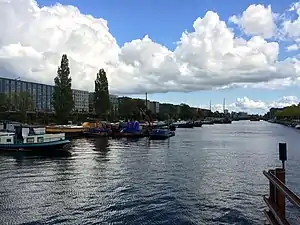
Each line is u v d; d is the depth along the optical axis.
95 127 94.12
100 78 126.25
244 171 35.03
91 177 31.14
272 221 10.97
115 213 20.28
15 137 52.03
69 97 103.69
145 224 18.45
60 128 86.00
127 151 54.62
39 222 18.78
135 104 163.00
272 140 84.69
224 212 20.44
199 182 29.00
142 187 26.95
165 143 72.81
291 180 30.27
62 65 103.19
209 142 76.75
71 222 18.78
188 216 19.70
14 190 25.91
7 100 128.62
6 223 18.61
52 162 40.84
